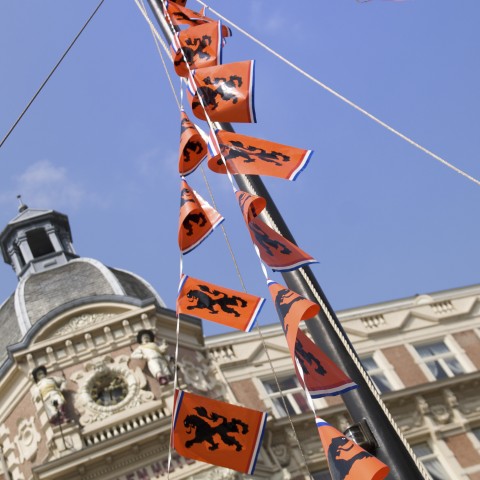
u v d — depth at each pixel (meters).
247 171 11.05
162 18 13.60
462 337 37.25
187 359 32.88
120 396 30.98
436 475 31.61
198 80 12.09
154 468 28.70
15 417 31.50
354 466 8.50
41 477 28.38
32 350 31.70
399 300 38.66
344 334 9.75
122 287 35.78
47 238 40.47
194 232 11.58
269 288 9.70
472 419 32.94
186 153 12.04
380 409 9.16
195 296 10.86
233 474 28.50
